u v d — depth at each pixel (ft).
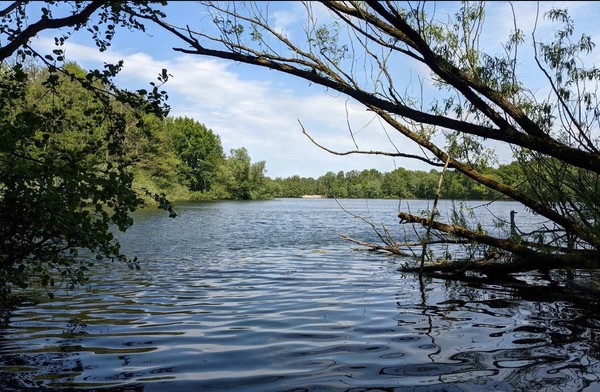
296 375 14.26
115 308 24.13
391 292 29.25
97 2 17.79
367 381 13.74
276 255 49.62
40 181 16.20
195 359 15.85
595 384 13.56
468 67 29.22
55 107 19.63
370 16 27.55
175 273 36.63
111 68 18.39
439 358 15.99
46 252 17.57
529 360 15.79
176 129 320.91
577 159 22.40
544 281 34.04
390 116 32.37
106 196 16.80
